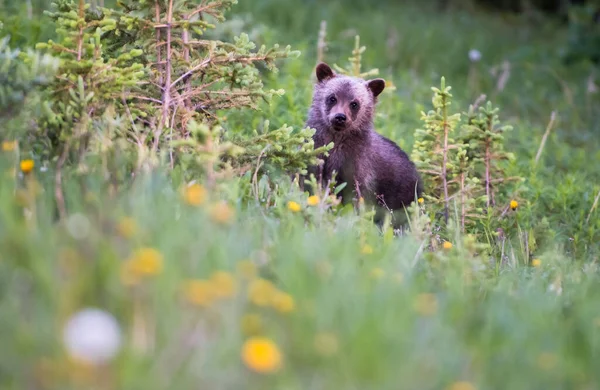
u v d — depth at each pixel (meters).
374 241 9.88
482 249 11.83
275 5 26.89
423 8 36.09
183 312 6.44
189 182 10.01
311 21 27.03
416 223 11.22
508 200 15.47
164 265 6.83
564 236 14.84
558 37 35.19
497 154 14.69
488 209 13.64
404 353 6.48
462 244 10.63
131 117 11.41
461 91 24.78
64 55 11.20
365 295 7.25
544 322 7.74
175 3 12.28
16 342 5.94
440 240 12.66
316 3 29.42
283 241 8.71
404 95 21.83
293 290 7.32
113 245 6.96
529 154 19.59
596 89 25.98
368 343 6.38
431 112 14.30
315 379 6.21
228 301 6.59
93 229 7.24
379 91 15.88
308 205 10.69
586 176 19.36
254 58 12.36
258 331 6.59
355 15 30.17
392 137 18.31
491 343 7.11
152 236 7.40
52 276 6.54
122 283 6.49
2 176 8.47
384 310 7.00
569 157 20.27
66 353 5.79
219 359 6.14
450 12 36.62
